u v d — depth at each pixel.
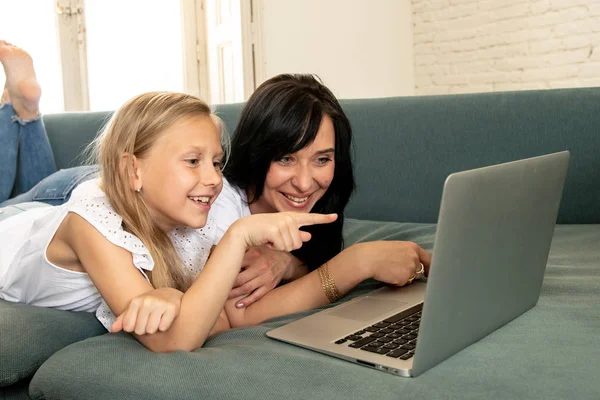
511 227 0.85
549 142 1.73
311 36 4.12
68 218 1.06
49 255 1.12
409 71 4.76
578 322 0.94
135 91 4.20
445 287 0.73
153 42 4.35
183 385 0.81
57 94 3.74
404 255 1.17
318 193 1.24
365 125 1.96
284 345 0.92
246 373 0.81
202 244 1.20
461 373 0.77
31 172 2.23
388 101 1.96
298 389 0.76
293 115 1.14
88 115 2.37
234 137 1.26
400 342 0.86
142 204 1.05
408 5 4.70
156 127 1.01
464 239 0.74
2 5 3.55
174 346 0.91
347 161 1.28
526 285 0.96
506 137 1.78
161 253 1.05
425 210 1.89
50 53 3.70
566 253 1.38
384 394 0.73
